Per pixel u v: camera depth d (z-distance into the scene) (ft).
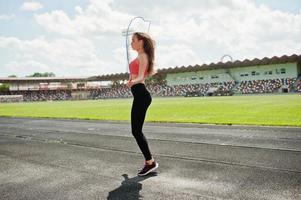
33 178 14.90
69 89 315.37
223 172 15.15
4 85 323.57
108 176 14.94
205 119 43.39
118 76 292.20
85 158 19.27
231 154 19.27
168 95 236.43
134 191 12.54
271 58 192.65
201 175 14.70
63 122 47.42
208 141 24.58
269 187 12.64
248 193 11.96
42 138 29.55
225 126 34.53
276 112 50.83
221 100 110.32
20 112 82.02
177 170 15.72
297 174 14.48
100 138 28.32
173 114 54.90
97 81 330.13
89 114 64.39
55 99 301.22
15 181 14.48
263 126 33.42
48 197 12.16
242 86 203.21
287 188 12.46
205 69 225.35
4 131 36.73
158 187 12.98
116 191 12.61
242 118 42.88
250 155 18.85
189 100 124.98
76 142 26.27
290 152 19.51
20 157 20.10
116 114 62.03
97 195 12.18
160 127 35.40
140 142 14.88
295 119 39.47
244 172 15.05
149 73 14.99
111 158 19.15
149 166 14.96
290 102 79.00
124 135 30.09
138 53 14.97
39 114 70.23
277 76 197.67
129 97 267.39
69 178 14.74
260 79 204.74
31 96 298.97
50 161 18.63
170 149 21.48
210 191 12.31
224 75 220.64
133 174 15.21
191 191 12.38
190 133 29.63
